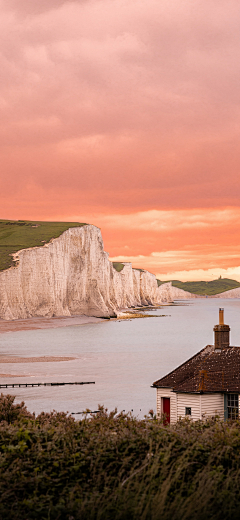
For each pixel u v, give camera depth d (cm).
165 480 878
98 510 805
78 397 4859
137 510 801
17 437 1020
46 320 16088
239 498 873
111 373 6538
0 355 8638
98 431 1117
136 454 974
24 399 4756
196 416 2447
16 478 876
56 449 977
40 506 823
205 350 2859
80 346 10375
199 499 824
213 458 958
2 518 794
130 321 19600
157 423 1246
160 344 10969
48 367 7144
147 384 5650
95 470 909
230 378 2488
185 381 2588
